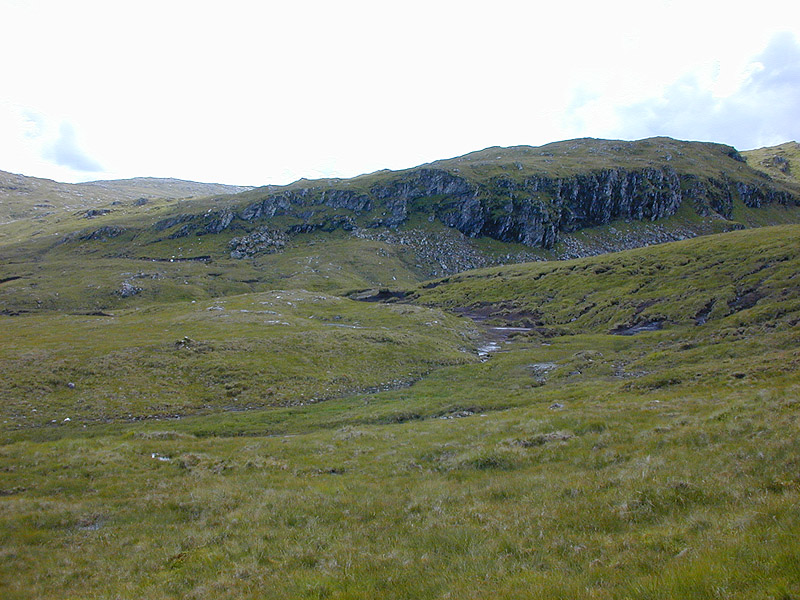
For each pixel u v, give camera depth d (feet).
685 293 288.30
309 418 136.15
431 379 189.06
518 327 337.93
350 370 197.26
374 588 33.73
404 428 108.17
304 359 203.31
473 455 71.00
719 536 30.58
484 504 50.11
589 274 404.57
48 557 50.78
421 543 42.09
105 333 268.41
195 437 110.93
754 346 149.28
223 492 66.23
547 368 189.88
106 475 76.95
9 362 186.39
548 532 39.34
